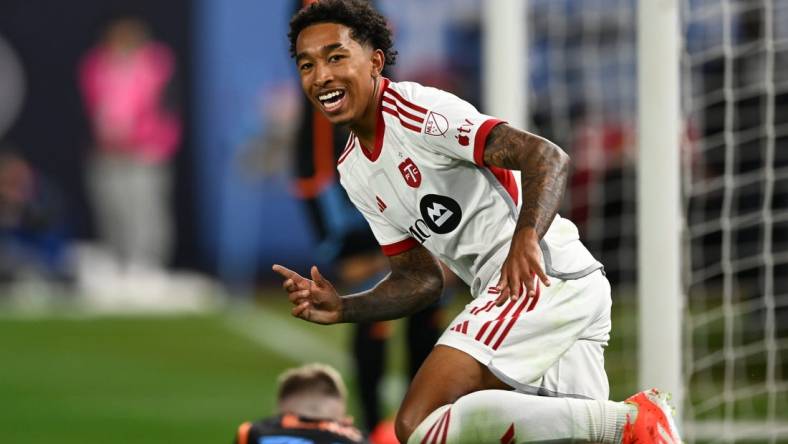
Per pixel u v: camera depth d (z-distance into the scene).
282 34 53.25
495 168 13.05
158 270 54.34
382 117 13.02
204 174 54.06
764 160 31.19
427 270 14.41
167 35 53.59
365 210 14.19
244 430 15.60
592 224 35.97
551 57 32.97
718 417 24.31
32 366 35.47
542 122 33.38
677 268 17.58
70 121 53.69
